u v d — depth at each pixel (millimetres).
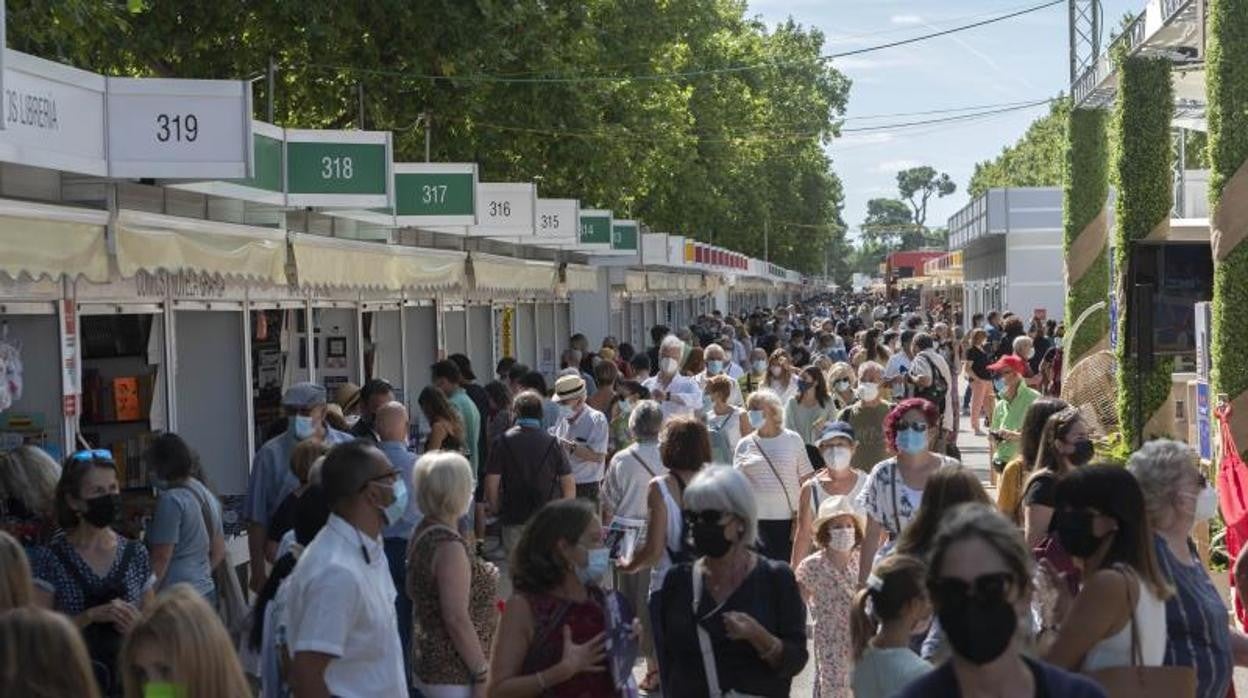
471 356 26344
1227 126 14312
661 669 6594
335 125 24078
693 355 18484
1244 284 14250
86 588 7648
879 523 8484
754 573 6422
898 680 5711
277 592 7633
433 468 7230
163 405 13117
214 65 22234
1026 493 8070
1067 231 25656
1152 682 5406
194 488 9242
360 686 6125
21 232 9070
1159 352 18062
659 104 34531
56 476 8688
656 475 10789
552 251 29172
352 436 11789
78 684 4164
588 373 23094
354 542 6176
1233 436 14227
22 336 11320
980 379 29438
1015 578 3938
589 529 6082
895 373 20219
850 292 182625
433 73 22547
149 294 12633
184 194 13133
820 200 100188
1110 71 21797
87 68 16516
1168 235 18656
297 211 16344
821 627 8570
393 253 16828
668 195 46438
